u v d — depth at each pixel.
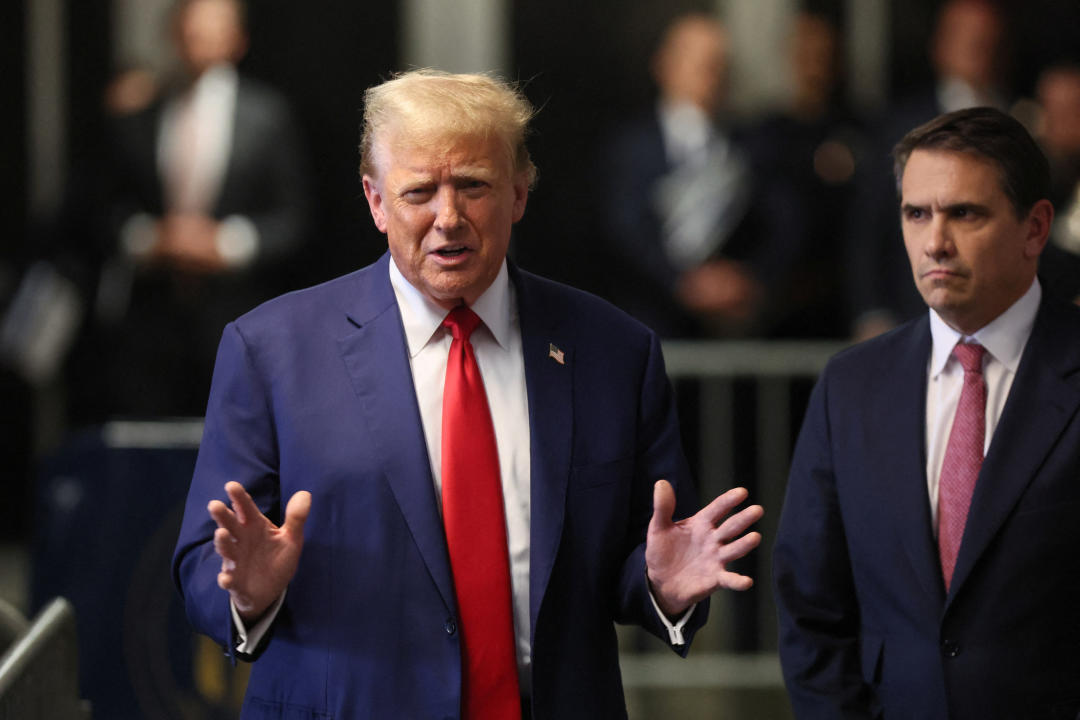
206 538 8.38
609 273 24.39
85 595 14.42
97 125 24.78
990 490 8.75
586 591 8.36
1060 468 8.74
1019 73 22.39
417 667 8.08
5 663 8.54
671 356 17.84
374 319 8.51
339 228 24.22
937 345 9.20
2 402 23.80
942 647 8.75
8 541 24.17
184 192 20.73
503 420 8.44
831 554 9.33
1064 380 8.88
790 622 9.33
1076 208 17.30
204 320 20.52
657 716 16.98
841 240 20.55
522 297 8.66
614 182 21.03
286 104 21.45
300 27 24.48
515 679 8.19
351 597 8.16
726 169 20.58
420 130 7.98
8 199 24.78
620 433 8.55
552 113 24.66
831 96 20.97
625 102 24.66
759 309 20.41
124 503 14.52
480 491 8.25
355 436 8.25
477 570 8.16
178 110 20.94
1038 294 9.17
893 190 19.12
